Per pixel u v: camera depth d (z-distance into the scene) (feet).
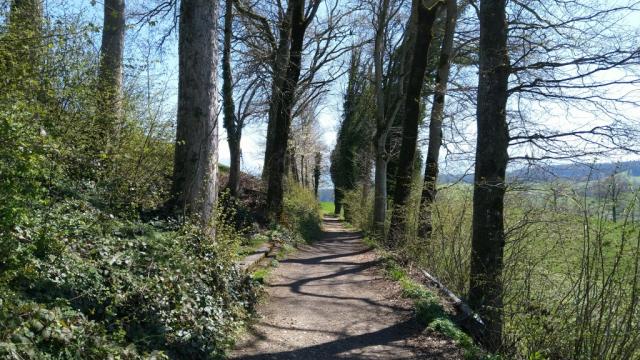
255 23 64.49
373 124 107.65
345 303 31.68
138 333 16.63
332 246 67.00
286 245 54.08
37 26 21.77
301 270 43.16
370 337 25.11
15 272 13.35
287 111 64.23
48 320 12.78
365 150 117.80
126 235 21.65
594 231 22.52
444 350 23.44
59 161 19.36
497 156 27.78
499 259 27.61
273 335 24.30
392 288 35.53
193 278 21.49
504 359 23.41
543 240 26.53
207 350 18.86
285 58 61.98
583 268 22.68
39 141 14.70
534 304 25.21
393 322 27.78
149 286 18.22
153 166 31.48
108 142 27.55
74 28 23.04
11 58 17.04
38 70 20.59
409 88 52.21
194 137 28.09
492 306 26.08
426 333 25.63
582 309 22.70
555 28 27.35
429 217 42.47
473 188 30.09
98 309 15.98
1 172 13.23
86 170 25.34
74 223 18.24
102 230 20.47
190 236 24.22
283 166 64.80
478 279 27.91
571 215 24.54
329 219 149.18
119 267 18.51
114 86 29.91
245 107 80.18
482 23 28.43
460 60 59.77
